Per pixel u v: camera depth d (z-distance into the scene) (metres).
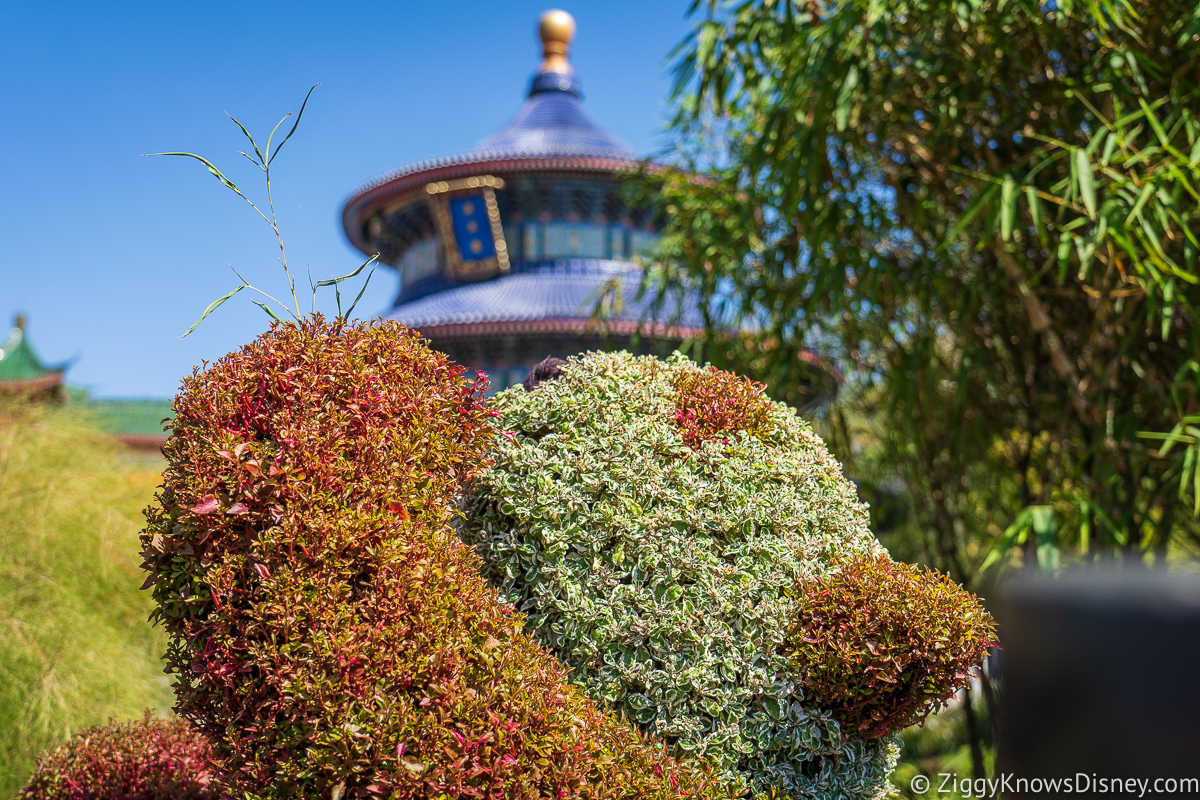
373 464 2.74
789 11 6.57
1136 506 6.60
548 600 3.19
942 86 6.42
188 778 3.91
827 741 3.18
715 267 7.78
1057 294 6.94
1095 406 6.30
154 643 6.83
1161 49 6.01
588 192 16.50
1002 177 5.73
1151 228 5.29
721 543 3.33
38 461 7.03
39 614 6.01
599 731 2.77
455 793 2.37
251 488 2.58
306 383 2.81
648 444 3.38
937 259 6.95
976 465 9.25
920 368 6.91
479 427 3.12
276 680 2.41
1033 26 6.01
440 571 2.69
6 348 23.73
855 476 8.99
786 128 6.45
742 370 7.84
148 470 8.23
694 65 6.90
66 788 3.87
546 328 14.15
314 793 2.41
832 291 7.07
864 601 3.08
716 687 3.12
